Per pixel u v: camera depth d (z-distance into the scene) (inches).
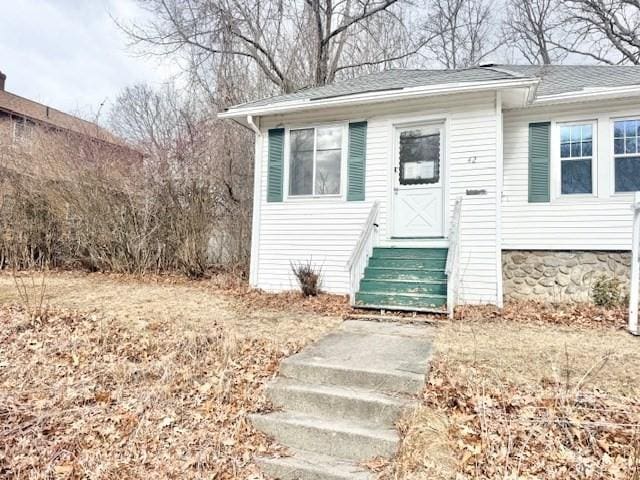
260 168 356.2
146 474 122.3
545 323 232.7
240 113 345.7
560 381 145.3
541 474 109.5
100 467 124.3
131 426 140.9
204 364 177.8
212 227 426.0
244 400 152.3
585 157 308.7
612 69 372.5
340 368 158.9
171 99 622.5
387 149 319.0
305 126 343.3
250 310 267.1
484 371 155.9
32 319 225.6
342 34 668.1
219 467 124.7
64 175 417.7
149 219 415.2
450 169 299.4
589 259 305.7
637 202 210.8
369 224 299.7
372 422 137.5
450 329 219.0
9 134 434.0
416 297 263.3
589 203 304.8
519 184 323.3
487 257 285.1
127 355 187.0
